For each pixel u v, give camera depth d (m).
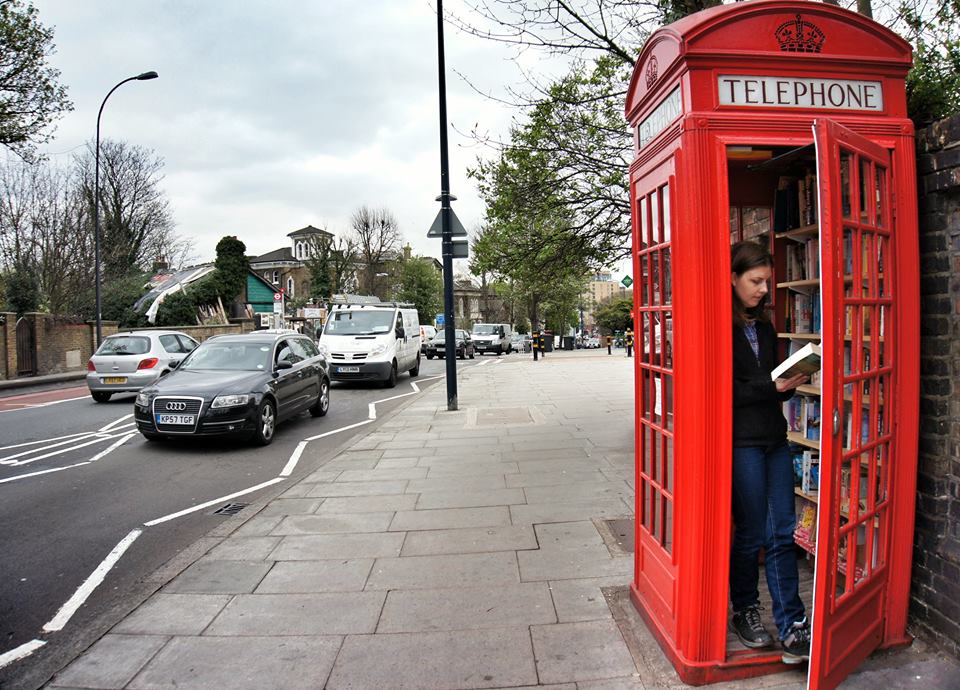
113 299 33.84
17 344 22.44
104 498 6.43
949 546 2.81
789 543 2.86
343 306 18.20
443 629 3.32
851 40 2.77
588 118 7.29
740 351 2.78
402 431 9.39
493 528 4.86
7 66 17.31
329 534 4.89
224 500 6.30
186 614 3.61
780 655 2.77
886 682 2.67
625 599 3.55
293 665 3.03
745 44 2.66
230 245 39.59
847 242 2.89
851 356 2.68
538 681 2.82
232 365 9.88
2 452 8.80
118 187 44.31
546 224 8.14
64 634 3.55
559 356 30.22
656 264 3.11
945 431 2.85
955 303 2.78
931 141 2.82
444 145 11.48
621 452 7.30
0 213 29.31
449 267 11.52
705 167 2.61
